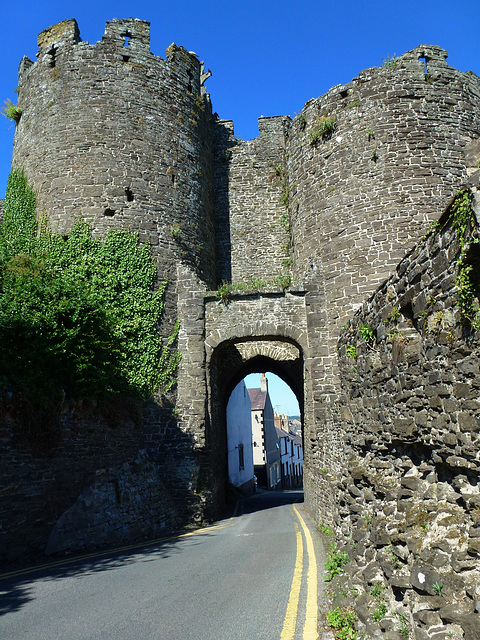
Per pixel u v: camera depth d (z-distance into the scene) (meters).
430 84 17.62
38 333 10.91
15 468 9.39
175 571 7.98
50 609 5.95
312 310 17.20
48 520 10.01
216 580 7.28
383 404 7.28
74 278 14.63
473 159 4.61
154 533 13.26
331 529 12.20
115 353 13.98
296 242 19.27
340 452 12.15
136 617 5.57
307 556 8.91
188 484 15.77
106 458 12.57
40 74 18.92
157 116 18.83
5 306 10.77
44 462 10.16
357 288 16.52
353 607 5.42
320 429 15.70
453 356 4.94
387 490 6.42
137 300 16.62
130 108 18.31
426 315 5.61
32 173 18.12
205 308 17.69
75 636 5.00
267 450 48.53
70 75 18.34
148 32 19.36
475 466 4.49
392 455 6.88
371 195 16.88
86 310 12.32
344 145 17.64
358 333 9.07
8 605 6.17
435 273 5.37
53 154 17.81
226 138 23.80
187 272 17.83
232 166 23.47
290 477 60.31
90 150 17.61
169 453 16.00
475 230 4.32
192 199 19.34
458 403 4.82
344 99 17.98
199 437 16.41
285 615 5.54
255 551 9.68
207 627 5.21
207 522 15.75
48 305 11.42
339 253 17.08
